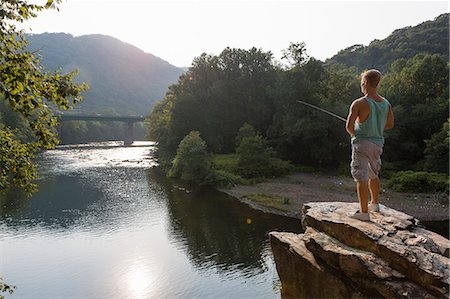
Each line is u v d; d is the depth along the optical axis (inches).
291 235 279.9
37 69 275.7
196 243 898.7
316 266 236.7
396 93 2078.0
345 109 2074.3
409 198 1306.6
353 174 248.7
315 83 2239.2
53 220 1103.0
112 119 4431.6
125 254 829.8
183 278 703.7
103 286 671.1
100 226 1044.5
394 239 214.5
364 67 4160.9
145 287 669.3
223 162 1991.9
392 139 1924.2
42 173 1972.2
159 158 2588.6
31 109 269.3
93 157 2805.1
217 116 2554.1
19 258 807.7
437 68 2038.6
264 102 2581.2
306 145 2106.3
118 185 1669.5
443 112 1867.6
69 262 784.9
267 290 644.1
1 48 252.4
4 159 337.7
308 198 1350.9
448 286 179.3
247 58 2699.3
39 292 649.0
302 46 2412.6
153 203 1326.3
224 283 678.5
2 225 1050.7
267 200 1318.9
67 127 4471.0
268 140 2297.0
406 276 197.6
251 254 821.2
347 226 231.5
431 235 231.1
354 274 211.6
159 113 3511.3
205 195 1461.6
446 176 1449.3
